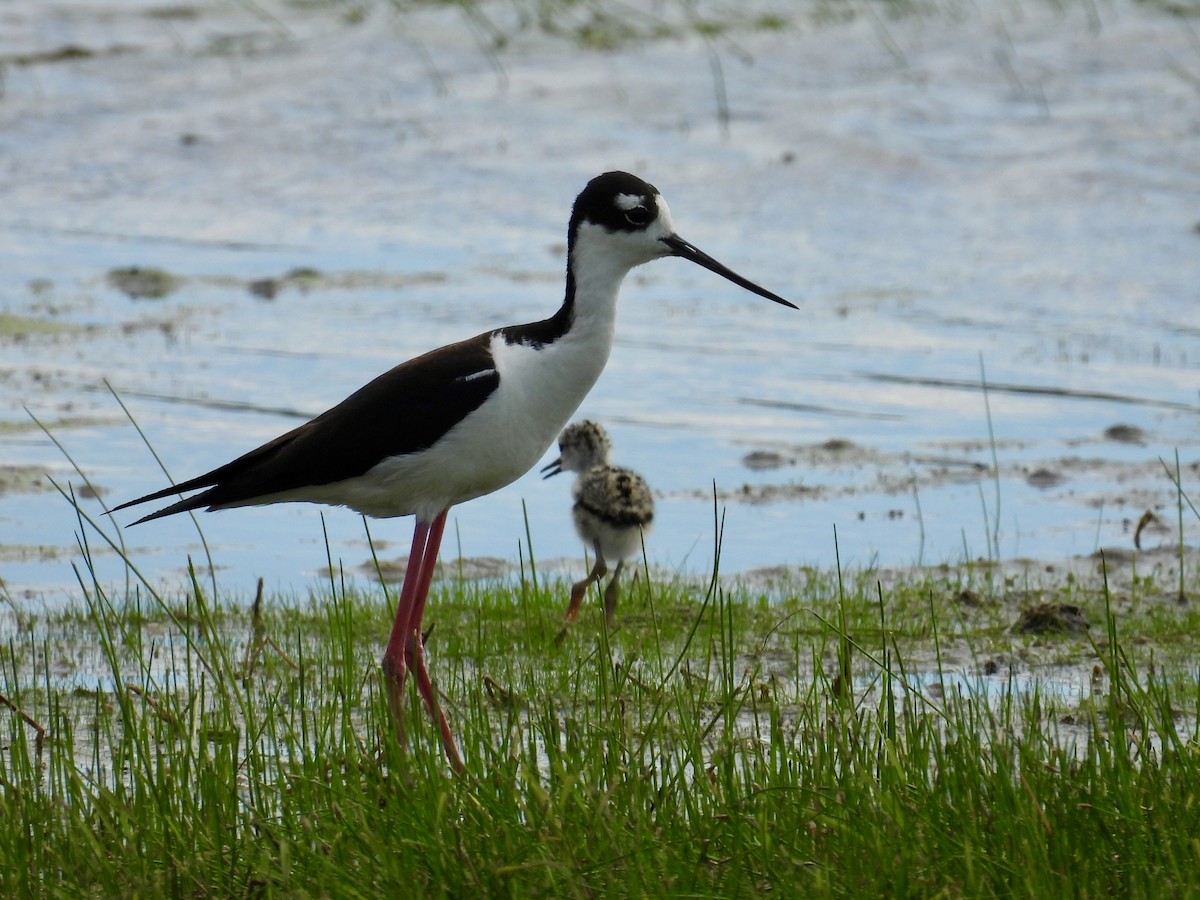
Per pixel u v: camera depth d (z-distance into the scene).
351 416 8.74
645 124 24.36
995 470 13.88
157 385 15.99
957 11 28.50
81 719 8.80
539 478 14.75
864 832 6.49
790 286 19.66
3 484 13.23
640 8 29.42
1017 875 6.16
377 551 12.54
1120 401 16.03
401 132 24.33
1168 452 14.71
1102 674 9.56
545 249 20.95
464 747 7.58
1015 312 18.73
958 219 21.30
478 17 28.84
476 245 21.06
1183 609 10.81
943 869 6.28
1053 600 10.70
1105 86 24.84
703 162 23.03
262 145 24.08
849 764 7.28
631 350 17.81
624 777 7.01
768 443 14.99
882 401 16.17
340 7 29.70
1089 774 7.06
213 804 6.93
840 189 22.14
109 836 6.79
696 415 15.76
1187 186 21.80
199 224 21.91
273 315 18.50
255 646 9.62
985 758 7.16
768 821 6.68
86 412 15.09
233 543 12.63
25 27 28.70
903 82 25.33
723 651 7.83
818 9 29.27
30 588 11.25
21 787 7.29
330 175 23.27
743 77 25.84
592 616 10.52
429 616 10.70
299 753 8.20
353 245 21.09
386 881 6.30
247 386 15.99
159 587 11.38
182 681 9.43
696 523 13.04
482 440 8.74
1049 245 20.42
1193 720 8.68
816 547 12.48
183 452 14.06
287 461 8.77
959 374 16.92
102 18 29.33
